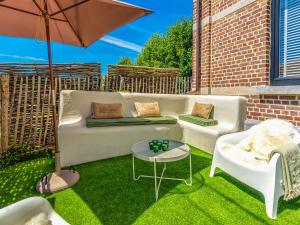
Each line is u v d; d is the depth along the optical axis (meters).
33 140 3.80
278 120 2.67
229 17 4.57
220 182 2.63
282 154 1.96
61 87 3.98
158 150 2.43
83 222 1.89
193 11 5.71
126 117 4.20
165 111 4.75
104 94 4.13
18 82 3.60
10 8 2.38
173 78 6.07
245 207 2.09
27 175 2.98
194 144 3.90
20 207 1.28
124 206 2.13
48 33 2.46
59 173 2.76
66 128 3.28
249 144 2.66
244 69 4.25
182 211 2.03
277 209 2.03
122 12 2.41
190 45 14.38
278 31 3.68
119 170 3.03
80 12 2.56
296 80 3.36
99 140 3.41
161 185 2.57
